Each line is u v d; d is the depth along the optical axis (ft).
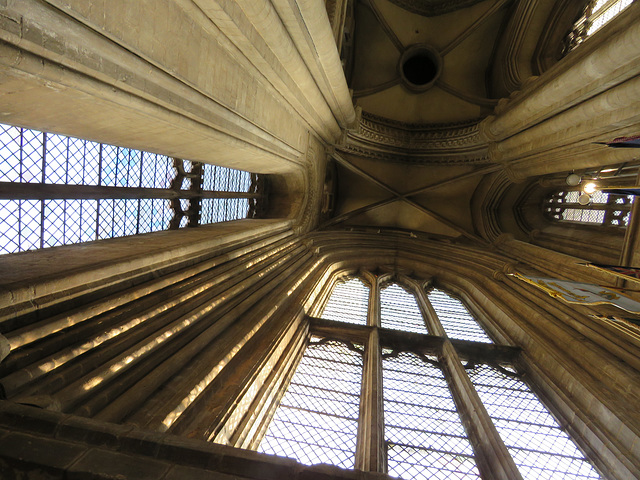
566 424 20.92
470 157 45.29
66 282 11.96
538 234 44.73
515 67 43.29
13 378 9.53
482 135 40.52
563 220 43.68
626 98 21.21
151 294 16.12
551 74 28.78
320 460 16.79
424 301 36.47
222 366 16.43
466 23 48.34
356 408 21.13
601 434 18.47
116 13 10.57
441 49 50.01
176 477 8.00
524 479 17.38
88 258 14.61
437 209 51.03
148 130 15.51
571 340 24.58
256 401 17.01
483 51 49.32
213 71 16.52
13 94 10.52
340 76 30.37
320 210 45.75
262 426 17.04
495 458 16.90
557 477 17.79
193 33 14.71
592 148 27.48
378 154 48.70
